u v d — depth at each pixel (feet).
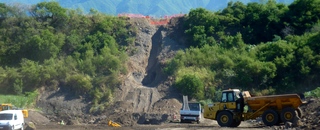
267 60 192.34
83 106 182.50
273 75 181.78
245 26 223.51
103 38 220.43
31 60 215.10
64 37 223.30
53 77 198.29
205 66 196.13
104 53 208.85
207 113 122.01
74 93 190.39
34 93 191.52
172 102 174.81
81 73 199.11
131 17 243.60
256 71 183.21
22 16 237.25
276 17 221.25
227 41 210.18
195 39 215.72
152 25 240.53
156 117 161.27
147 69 211.00
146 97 183.11
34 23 232.53
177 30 229.66
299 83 178.60
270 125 111.04
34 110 175.73
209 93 180.04
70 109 181.68
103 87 190.29
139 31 232.73
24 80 197.26
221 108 119.85
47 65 205.77
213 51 204.03
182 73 190.08
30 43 217.36
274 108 112.78
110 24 231.91
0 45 222.28
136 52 218.79
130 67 206.80
